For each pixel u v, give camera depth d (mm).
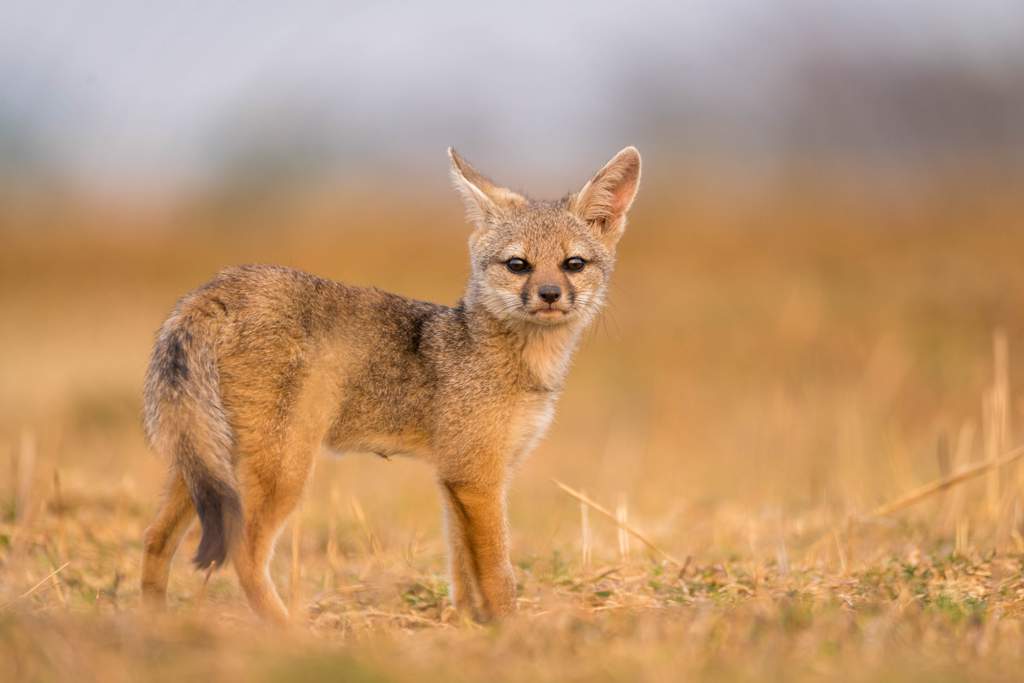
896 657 7355
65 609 8484
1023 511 12367
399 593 10367
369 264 37812
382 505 15445
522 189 12680
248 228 48031
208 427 8977
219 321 9438
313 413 9672
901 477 14734
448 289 32281
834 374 22016
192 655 7016
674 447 19312
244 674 6688
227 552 8320
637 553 11898
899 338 23000
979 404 19344
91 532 12211
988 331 23062
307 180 59500
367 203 51656
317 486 16141
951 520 12461
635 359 24609
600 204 11562
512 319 10461
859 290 26656
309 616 9688
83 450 18703
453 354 10398
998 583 9570
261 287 9688
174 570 11102
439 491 10461
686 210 41688
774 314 25625
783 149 55969
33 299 36875
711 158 54062
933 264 27844
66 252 43719
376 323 10234
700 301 27734
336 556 11727
